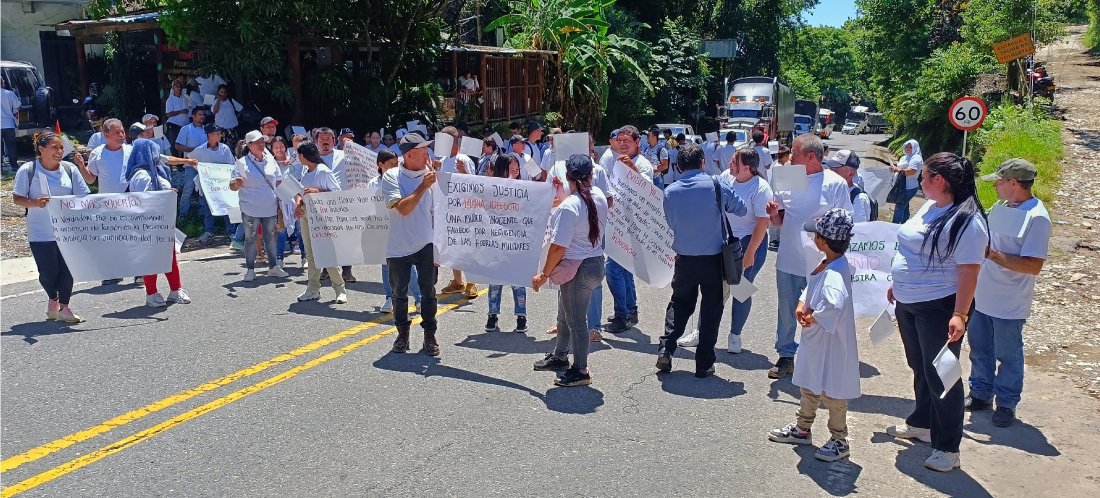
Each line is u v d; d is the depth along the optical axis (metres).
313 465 4.52
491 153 9.80
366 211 7.42
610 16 29.88
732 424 5.28
